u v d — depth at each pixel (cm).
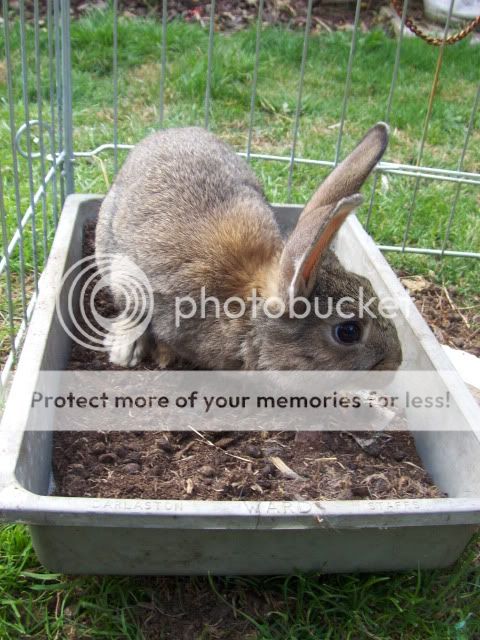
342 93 123
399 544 43
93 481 48
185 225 56
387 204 90
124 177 64
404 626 45
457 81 131
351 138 108
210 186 59
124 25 136
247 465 51
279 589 46
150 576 46
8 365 60
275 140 106
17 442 43
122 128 105
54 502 39
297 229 48
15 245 68
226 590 46
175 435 53
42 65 117
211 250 54
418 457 54
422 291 79
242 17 157
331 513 40
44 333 53
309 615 45
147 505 39
